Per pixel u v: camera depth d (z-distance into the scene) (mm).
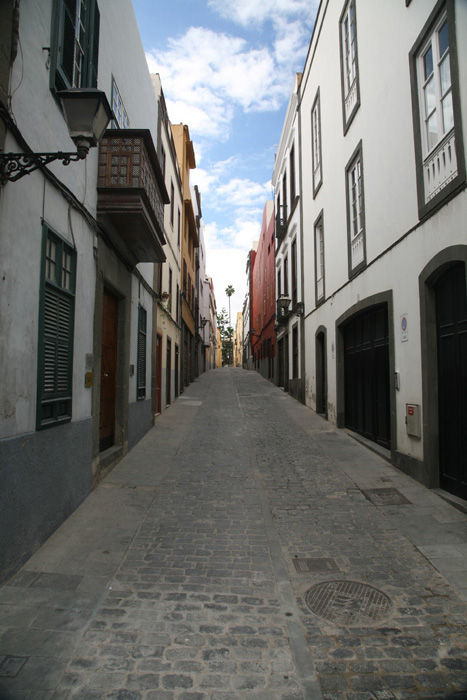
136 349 9336
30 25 4180
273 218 25125
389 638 3184
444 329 6176
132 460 8047
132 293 9023
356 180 9812
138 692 2637
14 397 3979
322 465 7840
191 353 26562
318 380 13633
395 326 7488
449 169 5805
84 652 2975
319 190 13383
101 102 3723
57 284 5012
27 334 4203
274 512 5695
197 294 31875
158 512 5641
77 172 5605
